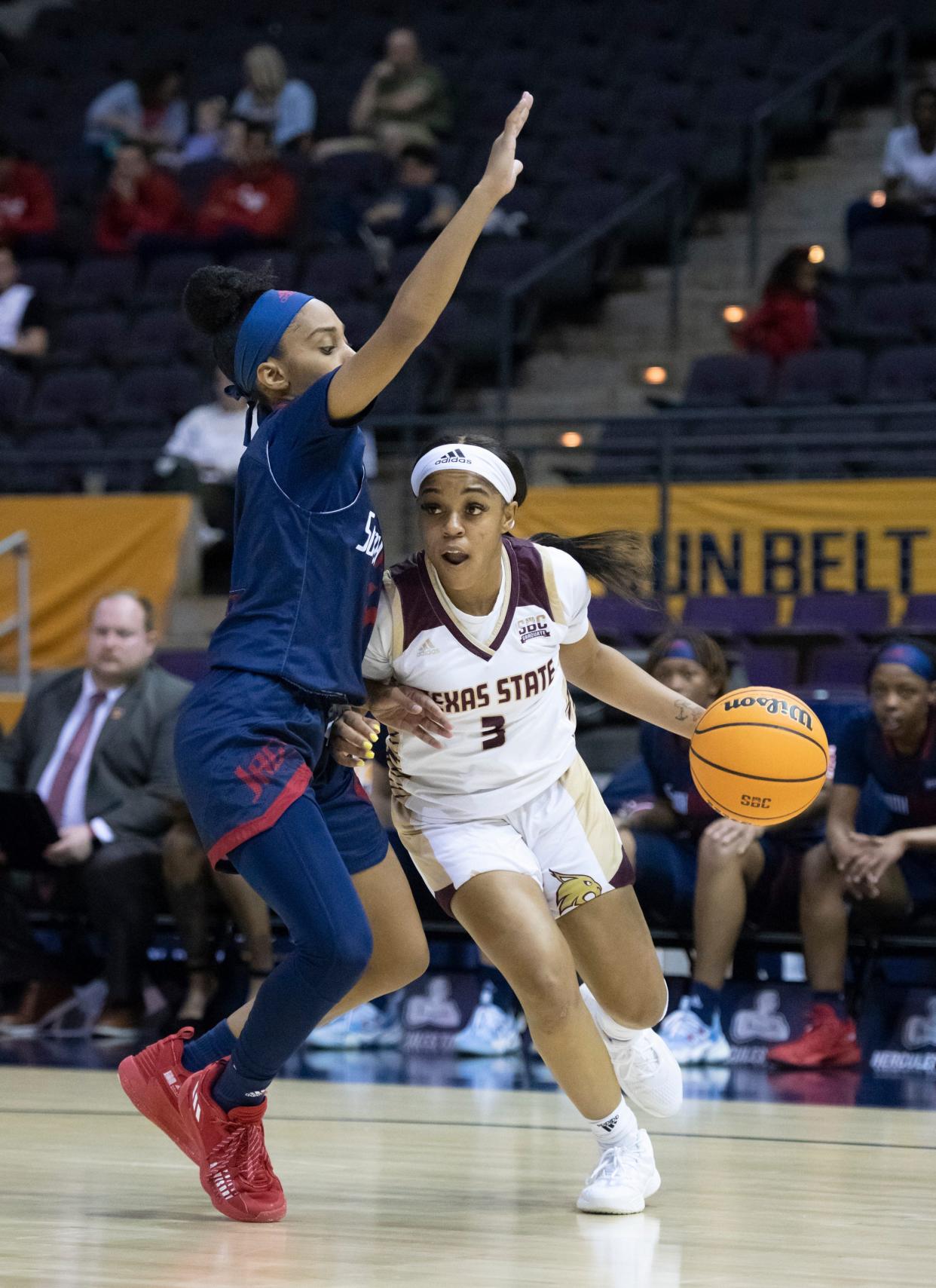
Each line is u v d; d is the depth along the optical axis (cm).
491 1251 504
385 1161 681
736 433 1814
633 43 2659
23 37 3130
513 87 2603
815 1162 692
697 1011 1048
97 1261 482
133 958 1140
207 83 2780
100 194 2545
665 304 2238
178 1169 655
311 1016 525
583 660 623
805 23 2603
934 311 1944
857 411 1502
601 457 1884
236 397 592
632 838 1073
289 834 522
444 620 580
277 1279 458
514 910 568
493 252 2212
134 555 1702
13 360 2116
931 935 1059
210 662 547
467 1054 1093
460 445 573
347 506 545
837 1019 1038
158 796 1159
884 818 1090
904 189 2147
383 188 2408
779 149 2422
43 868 1159
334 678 540
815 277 1970
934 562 1523
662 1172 664
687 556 1589
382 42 2812
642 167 2353
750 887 1075
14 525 1733
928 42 2533
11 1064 1000
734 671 1231
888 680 1019
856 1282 466
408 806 606
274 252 2230
